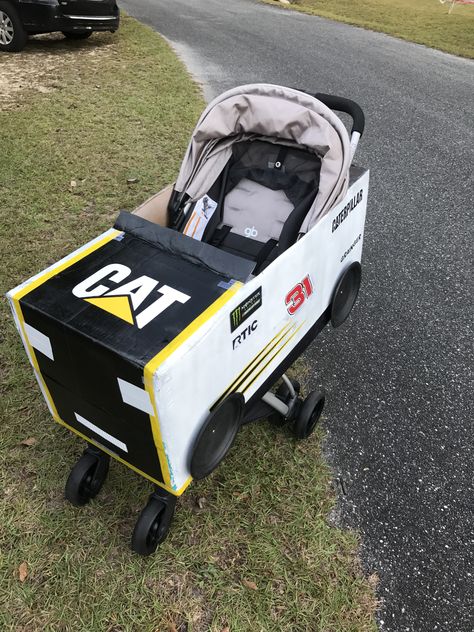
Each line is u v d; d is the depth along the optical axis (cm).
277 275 224
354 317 387
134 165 544
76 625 216
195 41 1055
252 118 293
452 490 276
